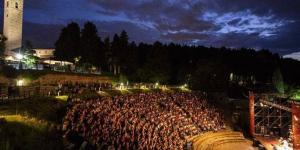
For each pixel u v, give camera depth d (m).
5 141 21.47
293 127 41.25
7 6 77.31
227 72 93.94
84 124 33.22
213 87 87.06
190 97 72.56
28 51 76.06
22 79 53.41
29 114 30.12
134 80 85.44
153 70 83.56
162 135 44.94
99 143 31.31
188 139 49.19
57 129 28.53
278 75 90.38
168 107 59.06
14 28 77.75
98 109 40.41
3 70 53.50
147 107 53.72
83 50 82.81
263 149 45.72
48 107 35.34
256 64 113.88
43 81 56.84
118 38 88.94
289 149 42.91
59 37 84.75
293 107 41.56
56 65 78.44
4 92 40.19
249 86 106.75
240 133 57.75
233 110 74.88
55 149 24.56
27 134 24.27
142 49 106.06
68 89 49.25
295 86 94.25
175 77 100.19
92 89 53.88
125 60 87.62
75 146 27.67
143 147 37.50
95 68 84.81
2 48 69.38
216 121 62.38
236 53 122.12
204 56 117.69
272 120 60.06
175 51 109.38
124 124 40.78
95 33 84.19
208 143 50.31
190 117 58.88
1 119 25.36
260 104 55.59
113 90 58.00
